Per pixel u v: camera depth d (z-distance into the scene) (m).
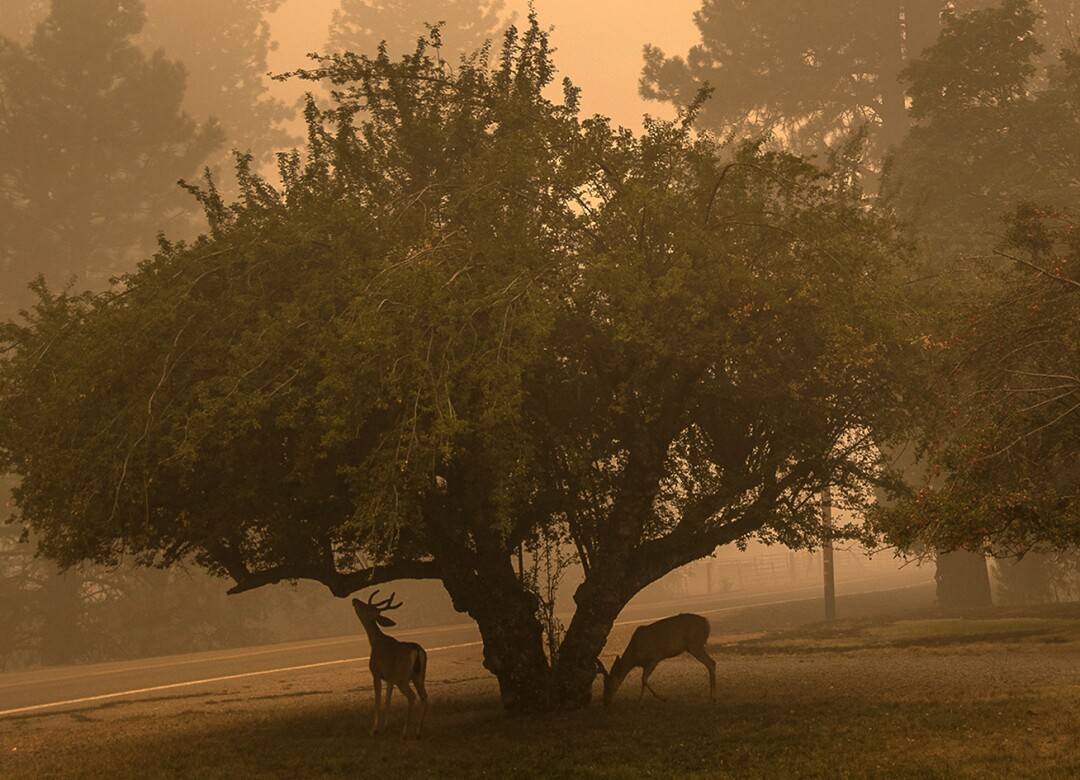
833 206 37.03
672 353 36.66
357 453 35.75
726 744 32.19
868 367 38.84
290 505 38.00
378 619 40.12
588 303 37.09
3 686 66.44
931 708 36.84
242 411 32.09
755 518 42.59
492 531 40.50
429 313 31.41
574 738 35.03
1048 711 34.16
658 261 36.91
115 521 36.81
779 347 38.66
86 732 44.91
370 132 43.75
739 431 44.00
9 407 37.19
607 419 42.16
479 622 42.16
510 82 44.00
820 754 29.61
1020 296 36.69
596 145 37.88
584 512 43.81
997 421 34.09
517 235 36.16
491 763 31.70
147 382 34.53
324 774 31.48
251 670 70.12
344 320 33.81
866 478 42.56
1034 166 76.25
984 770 26.27
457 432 29.67
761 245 37.88
